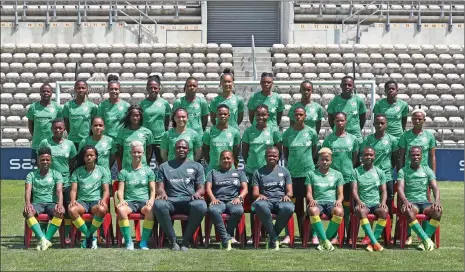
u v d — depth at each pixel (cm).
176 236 1066
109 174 1001
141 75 2486
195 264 850
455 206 1505
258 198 966
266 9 2744
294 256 906
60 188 980
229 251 941
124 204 972
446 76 2534
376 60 2569
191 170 977
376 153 1040
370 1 2736
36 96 2442
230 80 1081
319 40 2691
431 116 2423
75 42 2616
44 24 2616
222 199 984
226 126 1027
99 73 2498
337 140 1029
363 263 864
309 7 2731
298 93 2327
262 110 1017
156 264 851
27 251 945
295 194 1030
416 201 999
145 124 1089
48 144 1016
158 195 966
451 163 2016
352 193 991
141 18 2703
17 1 2694
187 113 1038
